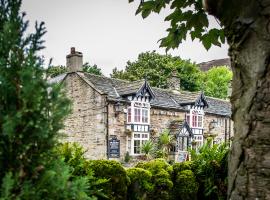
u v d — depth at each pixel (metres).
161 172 5.09
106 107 21.67
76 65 23.41
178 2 3.82
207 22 3.85
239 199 2.34
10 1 1.98
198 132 28.67
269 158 2.19
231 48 2.57
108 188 4.19
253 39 2.34
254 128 2.28
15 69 1.88
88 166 4.05
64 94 2.01
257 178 2.23
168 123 26.61
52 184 1.86
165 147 25.66
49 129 1.89
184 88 44.53
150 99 24.72
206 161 5.70
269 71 2.25
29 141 1.84
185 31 4.02
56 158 2.05
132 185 4.73
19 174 1.80
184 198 5.39
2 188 1.67
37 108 1.83
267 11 2.28
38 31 1.98
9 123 1.71
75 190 1.92
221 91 48.59
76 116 23.27
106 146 21.53
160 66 42.91
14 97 1.85
